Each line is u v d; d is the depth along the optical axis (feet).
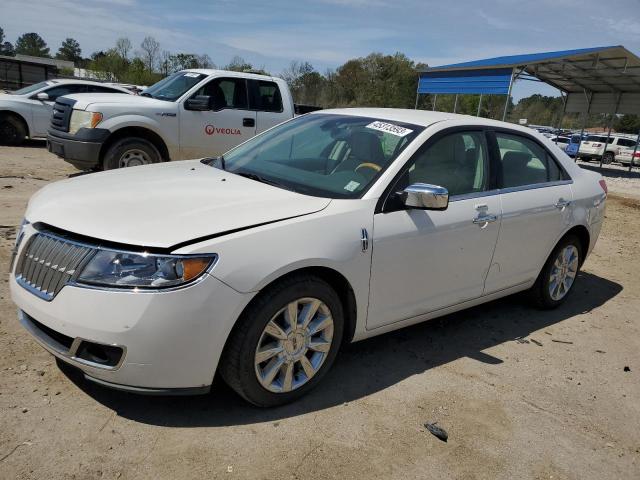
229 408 9.73
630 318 16.88
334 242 9.81
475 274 13.00
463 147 12.84
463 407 10.71
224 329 8.63
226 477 8.05
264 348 9.35
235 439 8.90
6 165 32.32
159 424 9.07
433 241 11.55
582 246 16.84
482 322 15.19
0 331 11.34
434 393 11.07
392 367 11.94
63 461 7.99
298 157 12.66
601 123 244.01
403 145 11.71
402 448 9.23
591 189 16.51
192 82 28.94
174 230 8.64
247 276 8.68
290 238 9.29
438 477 8.68
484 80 71.97
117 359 8.33
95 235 8.55
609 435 10.43
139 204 9.58
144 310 8.09
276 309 9.20
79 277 8.34
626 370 13.23
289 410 9.89
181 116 27.94
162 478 7.89
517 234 13.75
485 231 12.75
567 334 15.03
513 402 11.14
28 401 9.23
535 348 13.87
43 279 8.80
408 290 11.49
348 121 13.33
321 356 10.26
